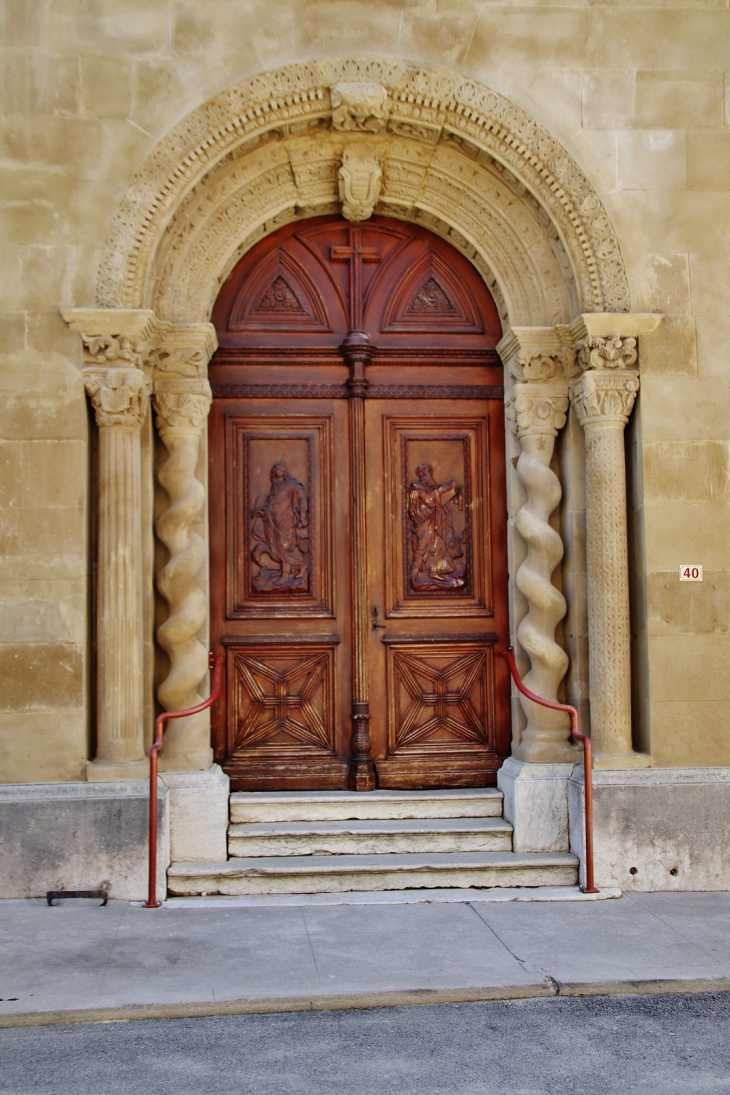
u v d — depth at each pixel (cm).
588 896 620
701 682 660
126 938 543
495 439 738
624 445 684
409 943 537
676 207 681
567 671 693
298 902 610
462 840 664
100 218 648
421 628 723
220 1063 412
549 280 702
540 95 679
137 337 641
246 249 722
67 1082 396
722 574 667
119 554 637
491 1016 457
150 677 660
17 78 651
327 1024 450
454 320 743
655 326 670
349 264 739
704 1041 433
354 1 672
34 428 636
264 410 726
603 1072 404
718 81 689
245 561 718
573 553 688
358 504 718
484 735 721
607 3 686
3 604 628
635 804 642
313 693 716
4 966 501
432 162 703
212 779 655
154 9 660
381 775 710
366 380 730
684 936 549
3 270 641
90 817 614
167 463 672
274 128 671
